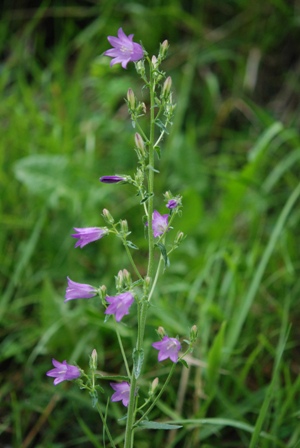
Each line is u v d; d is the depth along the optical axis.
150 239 0.62
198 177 1.08
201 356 0.85
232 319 0.88
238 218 1.08
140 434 0.82
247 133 1.23
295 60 1.30
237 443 0.82
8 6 1.36
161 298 0.92
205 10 1.34
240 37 1.31
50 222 1.02
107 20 1.28
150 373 0.85
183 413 0.83
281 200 1.10
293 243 0.99
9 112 1.14
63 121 1.13
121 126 1.15
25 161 1.00
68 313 0.87
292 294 0.95
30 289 0.95
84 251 0.99
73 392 0.82
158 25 1.29
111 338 0.89
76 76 1.18
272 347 0.90
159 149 0.62
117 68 1.16
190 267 0.98
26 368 0.87
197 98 1.27
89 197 0.99
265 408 0.71
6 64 1.25
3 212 1.02
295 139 1.04
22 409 0.85
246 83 1.26
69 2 1.35
